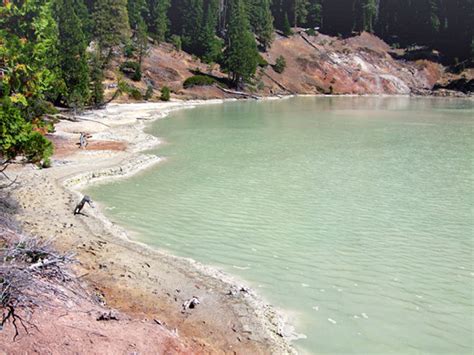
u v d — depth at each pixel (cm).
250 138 3812
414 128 4600
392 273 1358
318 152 3200
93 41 7494
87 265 1306
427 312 1156
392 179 2431
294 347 1002
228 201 2028
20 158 2536
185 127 4466
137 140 3528
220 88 8538
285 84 10250
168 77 8112
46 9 1399
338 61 11750
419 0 13075
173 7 10919
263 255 1474
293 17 12925
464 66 11838
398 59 12500
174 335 952
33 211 1753
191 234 1647
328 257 1461
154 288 1209
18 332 782
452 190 2223
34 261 953
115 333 873
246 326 1059
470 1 12175
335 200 2047
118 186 2269
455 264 1421
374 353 991
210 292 1211
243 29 8781
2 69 1334
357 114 6091
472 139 3856
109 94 6556
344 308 1166
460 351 1007
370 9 13038
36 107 1995
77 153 2898
